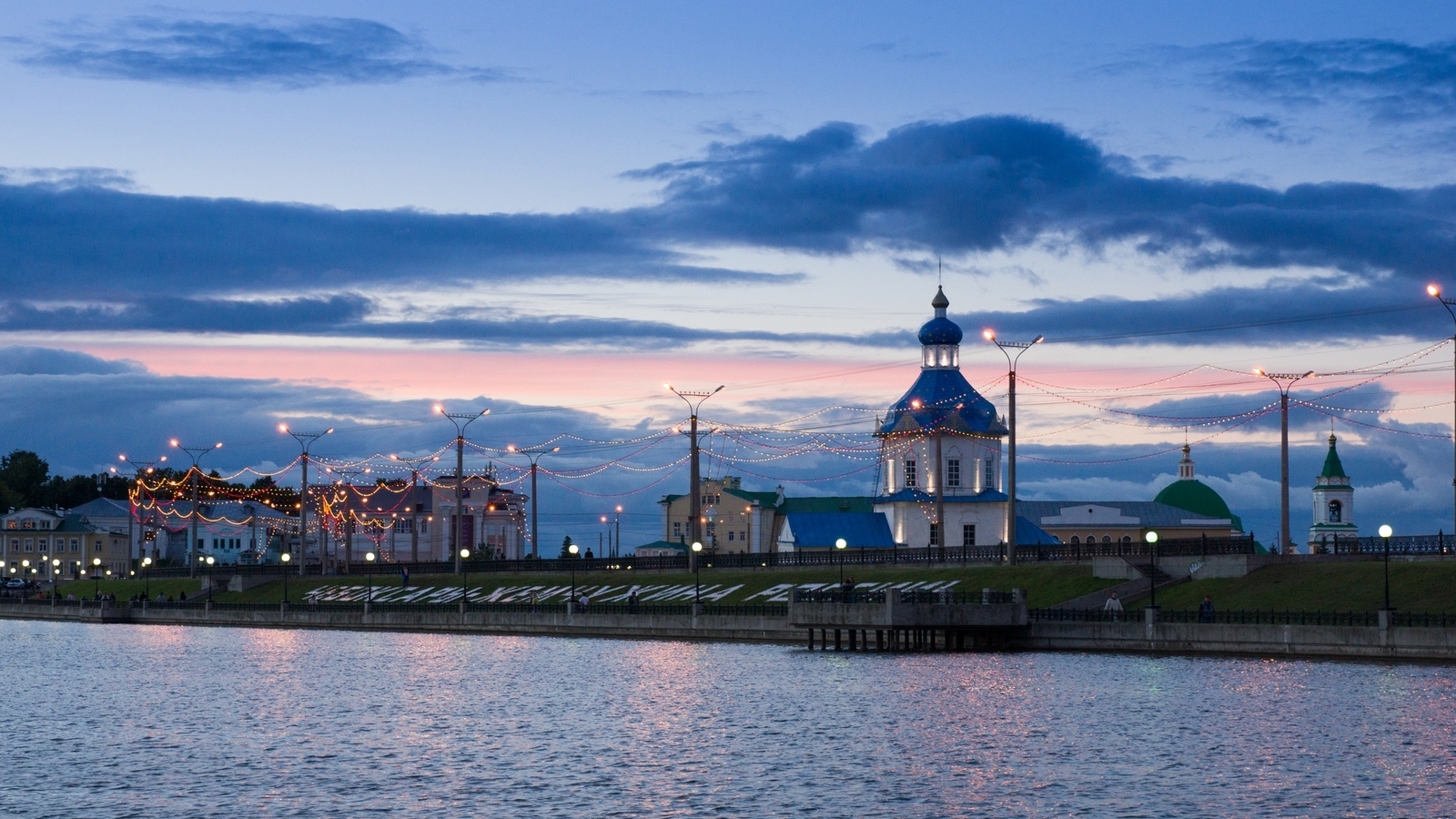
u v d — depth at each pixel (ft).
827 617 406.62
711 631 470.39
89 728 288.92
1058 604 406.00
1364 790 207.21
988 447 633.61
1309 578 374.02
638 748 254.27
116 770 239.91
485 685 354.33
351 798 215.31
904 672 347.77
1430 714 258.98
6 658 462.60
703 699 314.35
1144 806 201.77
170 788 223.92
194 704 326.85
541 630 526.16
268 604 640.58
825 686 328.29
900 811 202.39
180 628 648.38
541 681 361.10
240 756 252.42
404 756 250.57
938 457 522.88
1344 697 279.28
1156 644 365.40
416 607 578.25
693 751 250.16
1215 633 353.92
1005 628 396.57
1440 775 214.69
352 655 455.22
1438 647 317.22
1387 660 324.60
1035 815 198.39
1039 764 230.27
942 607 387.75
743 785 220.43
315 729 284.20
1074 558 454.81
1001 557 472.44
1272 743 239.09
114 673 404.16
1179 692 295.89
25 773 238.07
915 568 482.28
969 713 279.69
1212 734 248.52
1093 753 237.86
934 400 628.28
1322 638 335.06
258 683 370.12
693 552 515.50
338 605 623.77
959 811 201.77
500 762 243.81
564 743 260.83
